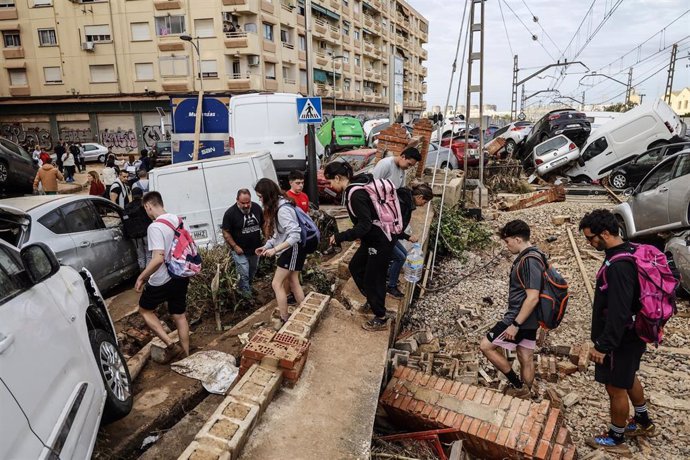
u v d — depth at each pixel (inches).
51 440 88.1
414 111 3201.3
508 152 960.9
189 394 170.4
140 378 187.3
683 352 220.5
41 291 114.7
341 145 1011.3
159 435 154.3
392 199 178.1
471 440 145.8
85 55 1471.5
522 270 168.9
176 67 1446.9
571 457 136.6
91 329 142.4
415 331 241.1
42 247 126.1
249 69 1464.1
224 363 185.8
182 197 315.9
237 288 251.3
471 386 163.3
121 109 1493.6
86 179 992.9
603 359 150.2
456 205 484.7
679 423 172.1
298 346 157.5
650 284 138.3
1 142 584.1
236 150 498.6
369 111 2479.1
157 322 195.5
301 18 1745.8
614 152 668.7
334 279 266.8
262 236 256.5
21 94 1512.1
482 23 488.7
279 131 498.9
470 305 285.3
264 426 132.5
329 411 140.9
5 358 83.6
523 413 148.5
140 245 322.3
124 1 1430.9
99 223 307.3
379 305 186.5
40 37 1480.1
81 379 112.1
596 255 367.2
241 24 1446.9
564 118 849.5
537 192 633.0
